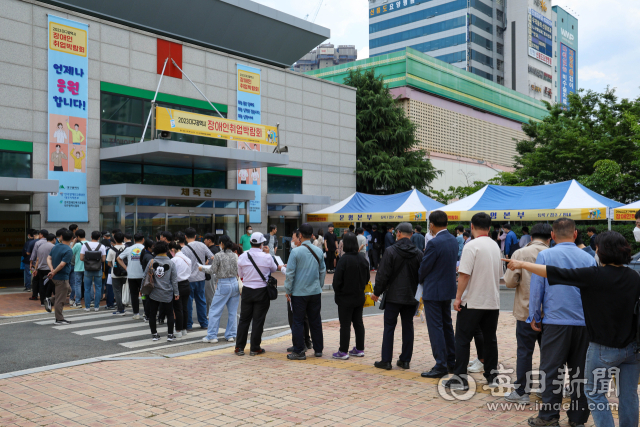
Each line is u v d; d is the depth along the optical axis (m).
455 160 41.59
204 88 19.64
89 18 16.50
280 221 22.27
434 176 29.09
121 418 4.58
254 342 7.29
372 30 80.06
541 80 78.38
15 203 14.95
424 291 5.96
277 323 10.12
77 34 16.20
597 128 24.78
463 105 43.88
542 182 25.55
